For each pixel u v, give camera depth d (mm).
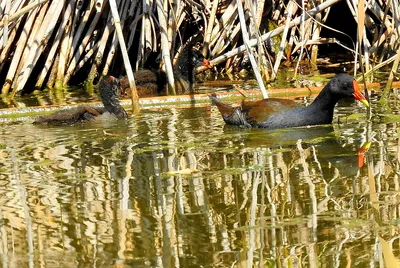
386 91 18531
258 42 20000
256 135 15523
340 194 11156
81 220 10328
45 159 13898
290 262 8750
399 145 13961
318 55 25891
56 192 11695
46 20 21984
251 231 9734
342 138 14859
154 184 11977
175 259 8867
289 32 24625
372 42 24234
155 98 19484
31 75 23281
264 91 17203
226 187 11680
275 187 11609
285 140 14922
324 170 12469
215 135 15688
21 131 16766
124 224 10133
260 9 22438
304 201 10891
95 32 23453
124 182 12133
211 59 23250
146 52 23141
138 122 17312
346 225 9844
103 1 22812
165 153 14055
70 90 22266
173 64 22734
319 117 16250
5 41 18719
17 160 13906
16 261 8961
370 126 15828
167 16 22734
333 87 16047
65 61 22703
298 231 9711
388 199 10820
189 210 10656
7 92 21828
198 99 19641
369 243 9219
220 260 8852
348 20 26094
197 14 24031
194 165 13086
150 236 9656
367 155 13344
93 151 14438
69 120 17375
